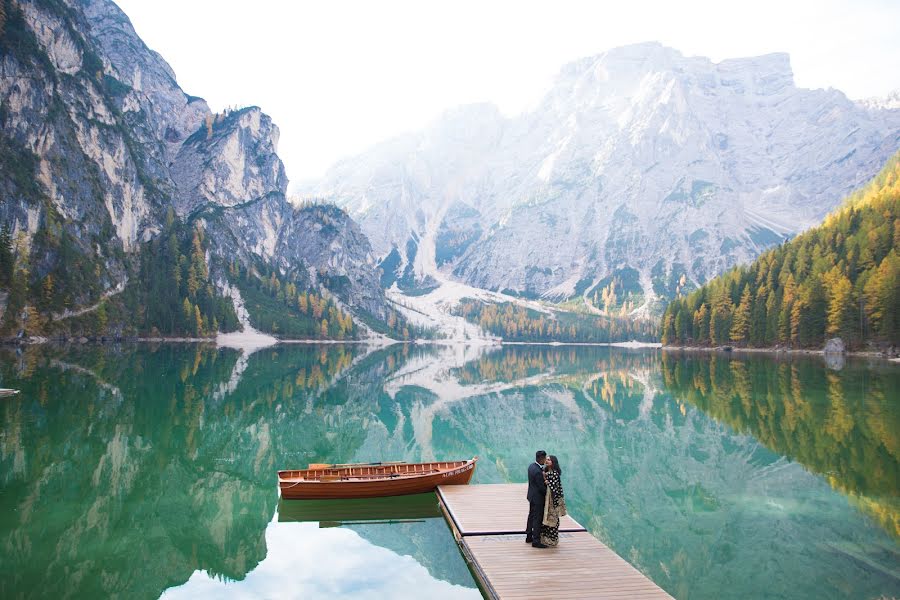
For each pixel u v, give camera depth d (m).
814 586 18.92
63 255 180.12
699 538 23.41
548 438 45.31
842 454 37.12
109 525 23.73
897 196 170.62
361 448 41.19
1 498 26.23
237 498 28.14
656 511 27.12
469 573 19.86
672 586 18.98
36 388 57.81
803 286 159.50
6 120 188.75
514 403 66.88
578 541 20.58
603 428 49.38
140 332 195.62
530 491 20.27
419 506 27.36
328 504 27.55
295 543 22.80
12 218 172.50
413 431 48.62
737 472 33.75
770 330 167.00
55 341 153.50
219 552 21.81
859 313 139.50
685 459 37.44
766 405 58.19
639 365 133.25
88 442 36.97
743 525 24.92
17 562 19.98
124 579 19.16
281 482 26.95
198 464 33.78
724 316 191.00
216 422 46.44
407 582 19.33
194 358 117.88
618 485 31.70
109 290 199.25
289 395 67.19
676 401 64.94
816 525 24.81
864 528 24.34
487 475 34.03
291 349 195.88
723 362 128.38
